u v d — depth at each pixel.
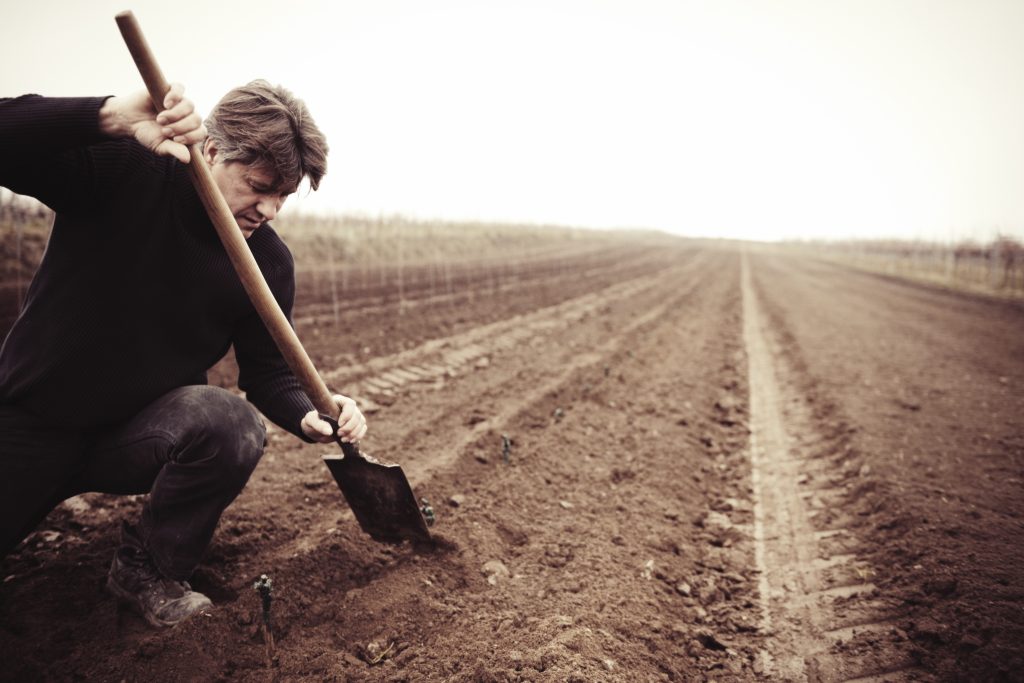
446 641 2.48
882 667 2.56
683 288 22.97
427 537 2.81
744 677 2.53
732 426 6.32
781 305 18.45
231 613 2.55
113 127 1.67
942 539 3.45
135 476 2.29
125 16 1.52
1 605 2.61
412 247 30.95
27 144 1.60
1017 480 4.43
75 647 2.37
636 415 6.14
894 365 9.04
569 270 27.72
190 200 2.00
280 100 1.95
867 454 4.96
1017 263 30.62
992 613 2.74
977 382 7.91
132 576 2.52
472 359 8.15
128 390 2.13
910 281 32.53
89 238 1.91
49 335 1.96
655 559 3.41
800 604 3.12
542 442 5.00
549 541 3.47
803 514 4.22
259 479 4.01
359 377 6.86
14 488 2.04
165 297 2.08
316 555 3.01
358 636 2.54
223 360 7.34
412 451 4.61
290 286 2.51
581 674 2.21
